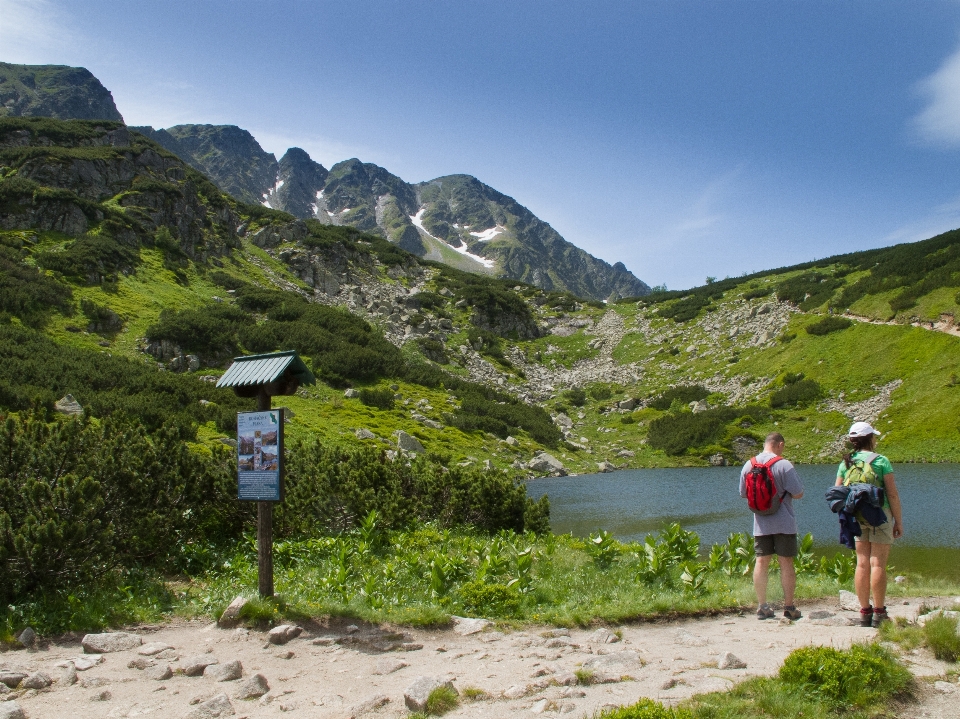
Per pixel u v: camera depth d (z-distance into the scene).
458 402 68.50
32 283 54.34
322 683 6.45
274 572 11.96
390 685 6.36
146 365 48.84
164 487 12.48
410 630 8.91
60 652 7.43
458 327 107.81
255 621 8.60
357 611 9.38
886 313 81.31
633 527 30.97
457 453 50.97
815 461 60.94
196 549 12.66
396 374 70.81
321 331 71.62
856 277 98.12
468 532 19.09
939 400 62.84
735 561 13.99
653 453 69.19
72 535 9.05
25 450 10.59
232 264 91.75
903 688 5.70
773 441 10.16
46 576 9.12
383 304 102.69
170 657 7.19
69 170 77.06
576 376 102.19
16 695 5.88
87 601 9.09
